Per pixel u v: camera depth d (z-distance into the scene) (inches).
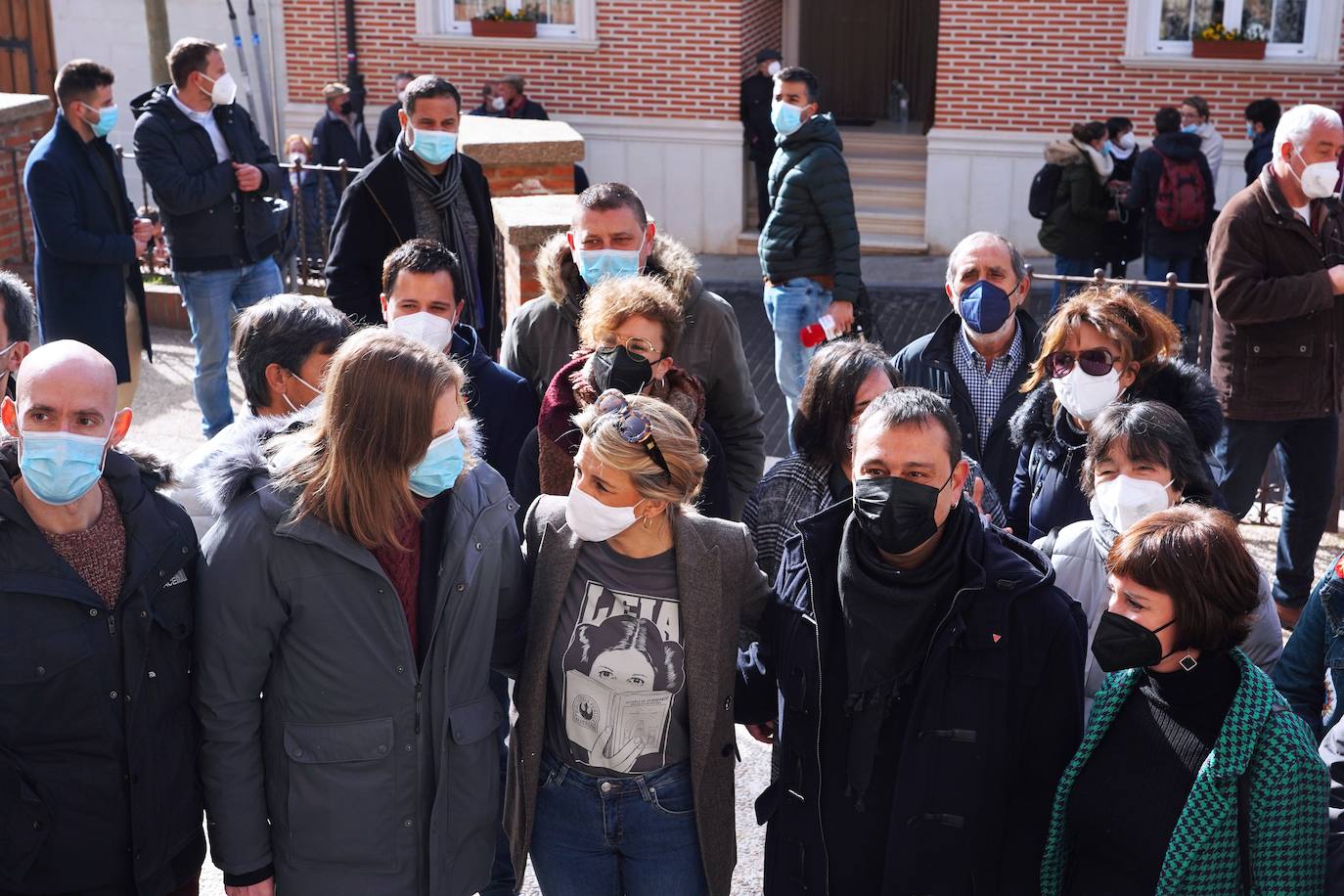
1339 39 509.0
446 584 113.1
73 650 107.7
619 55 561.0
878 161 588.7
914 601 106.9
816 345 287.1
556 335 173.0
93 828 111.1
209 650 111.4
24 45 611.5
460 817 117.7
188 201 260.1
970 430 174.6
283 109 593.0
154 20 447.5
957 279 174.2
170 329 388.5
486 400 160.9
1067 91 533.3
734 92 556.4
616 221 162.9
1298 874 100.4
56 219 242.4
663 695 116.9
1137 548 102.2
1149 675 105.5
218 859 115.0
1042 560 111.9
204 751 113.2
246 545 109.7
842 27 652.7
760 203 554.6
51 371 105.1
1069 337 149.3
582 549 118.4
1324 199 203.2
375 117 587.8
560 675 118.2
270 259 284.8
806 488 138.3
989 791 108.9
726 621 118.3
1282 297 201.6
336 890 115.0
